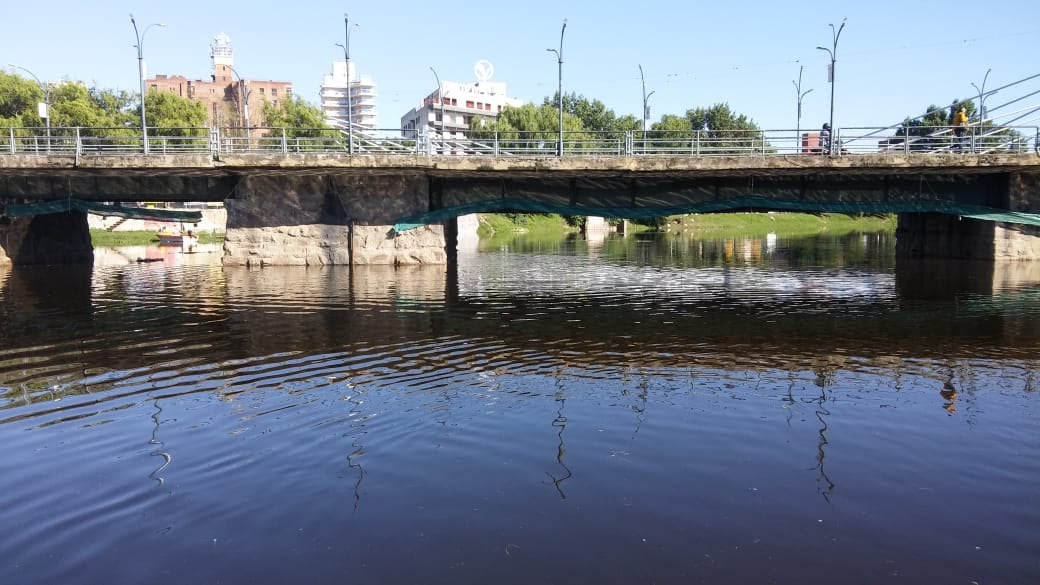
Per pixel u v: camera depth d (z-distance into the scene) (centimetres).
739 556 672
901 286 2827
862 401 1166
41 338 1717
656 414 1098
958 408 1129
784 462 903
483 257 4775
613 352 1552
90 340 1686
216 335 1744
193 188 3600
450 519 747
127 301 2367
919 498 797
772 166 3102
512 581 630
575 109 12538
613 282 3100
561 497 799
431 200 3522
